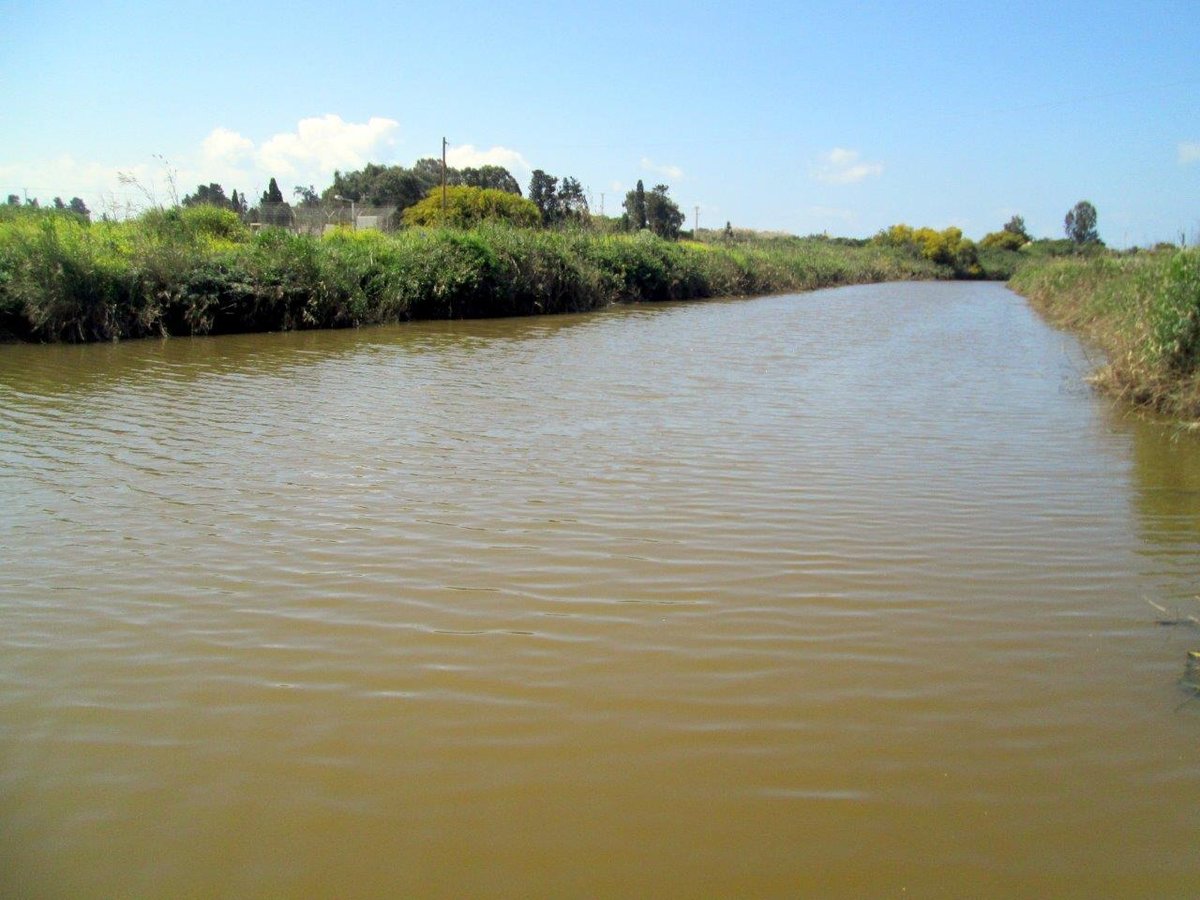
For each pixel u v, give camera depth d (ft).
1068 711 15.02
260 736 14.34
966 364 57.31
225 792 13.05
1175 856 11.69
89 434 34.22
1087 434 35.27
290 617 18.39
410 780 13.26
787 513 24.82
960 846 11.89
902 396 44.19
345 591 19.61
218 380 47.85
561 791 13.01
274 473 28.86
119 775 13.43
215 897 11.16
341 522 24.06
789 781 13.20
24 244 64.34
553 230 119.85
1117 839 12.01
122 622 18.21
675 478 28.32
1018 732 14.40
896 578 20.35
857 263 236.63
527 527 23.61
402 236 98.22
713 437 34.27
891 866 11.55
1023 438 34.47
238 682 15.90
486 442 33.30
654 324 89.10
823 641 17.35
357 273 82.12
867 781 13.20
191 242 74.49
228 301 72.90
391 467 29.63
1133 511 25.31
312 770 13.52
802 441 33.68
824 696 15.42
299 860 11.74
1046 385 47.93
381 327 81.97
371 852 11.87
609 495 26.48
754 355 61.93
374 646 17.16
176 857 11.81
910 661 16.61
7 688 15.79
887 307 122.52
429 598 19.24
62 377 48.26
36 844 12.05
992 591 19.72
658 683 15.81
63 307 63.67
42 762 13.74
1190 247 44.62
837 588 19.79
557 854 11.80
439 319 92.17
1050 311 105.60
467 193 149.28
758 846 11.92
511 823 12.38
